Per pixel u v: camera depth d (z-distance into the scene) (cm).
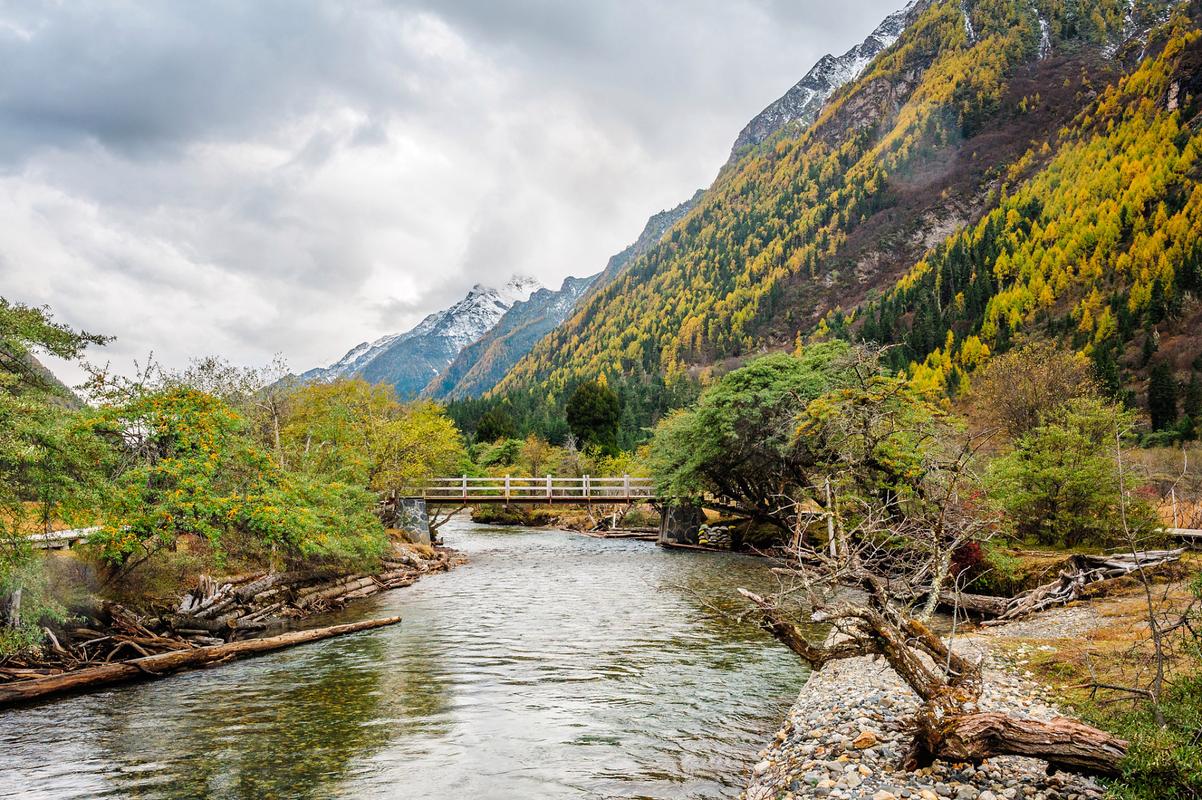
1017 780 645
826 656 760
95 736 962
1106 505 2014
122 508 1509
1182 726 578
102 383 1677
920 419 2036
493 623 1766
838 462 1897
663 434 3797
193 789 785
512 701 1111
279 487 1930
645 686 1191
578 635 1612
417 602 2112
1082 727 590
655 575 2703
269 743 930
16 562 1172
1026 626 1385
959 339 12312
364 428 3328
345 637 1606
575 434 7869
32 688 1122
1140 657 977
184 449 1695
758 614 807
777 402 2912
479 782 799
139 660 1259
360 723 1010
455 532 5281
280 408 2981
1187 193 12438
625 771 827
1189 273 9800
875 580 795
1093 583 1578
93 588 1452
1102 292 11181
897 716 891
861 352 2630
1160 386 6119
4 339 1311
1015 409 3000
